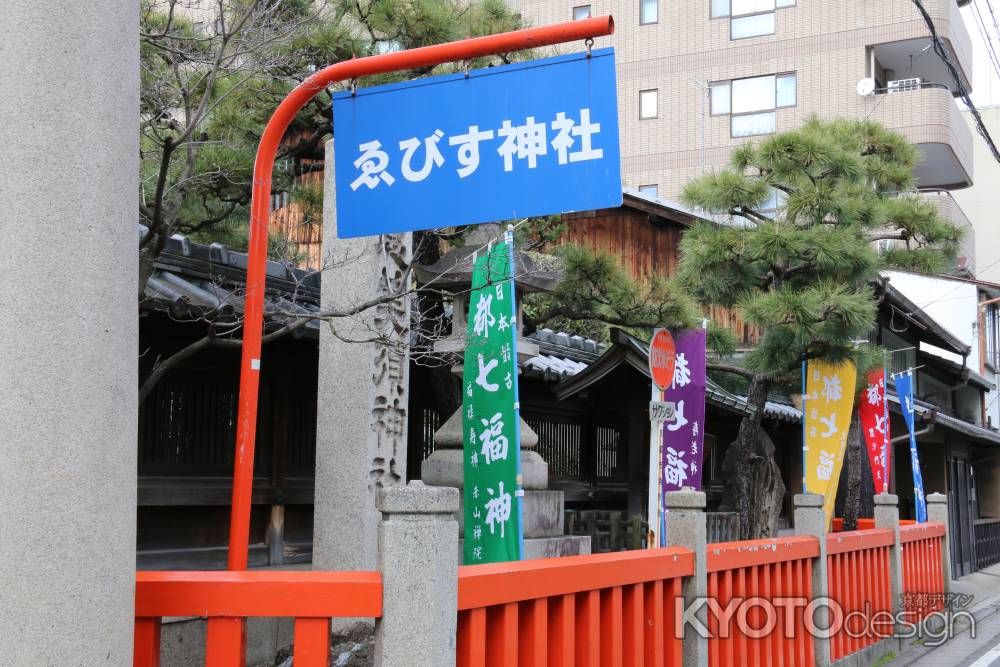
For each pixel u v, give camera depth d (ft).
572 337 43.80
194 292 22.76
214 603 12.10
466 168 15.71
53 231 10.52
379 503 12.33
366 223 16.16
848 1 90.07
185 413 23.98
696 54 95.09
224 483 24.70
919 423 63.87
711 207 36.11
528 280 26.21
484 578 13.97
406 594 12.02
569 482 39.60
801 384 38.93
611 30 14.76
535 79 15.52
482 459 22.43
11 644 10.03
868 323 30.40
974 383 85.10
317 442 23.91
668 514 21.06
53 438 10.31
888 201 40.68
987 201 124.57
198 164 26.73
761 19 93.20
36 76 10.64
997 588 59.93
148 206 22.09
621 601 18.01
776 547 25.08
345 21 28.63
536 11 99.96
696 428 29.40
